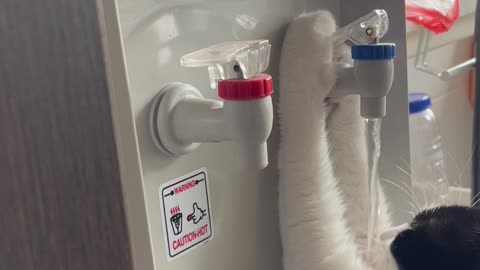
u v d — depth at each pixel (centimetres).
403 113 61
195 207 43
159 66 39
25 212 21
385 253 53
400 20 58
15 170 21
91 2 21
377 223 56
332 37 49
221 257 46
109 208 22
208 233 44
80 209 21
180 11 40
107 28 25
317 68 47
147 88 38
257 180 48
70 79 21
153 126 39
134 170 26
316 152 48
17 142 21
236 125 35
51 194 21
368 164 55
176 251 41
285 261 50
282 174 49
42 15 20
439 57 85
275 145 50
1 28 20
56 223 21
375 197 55
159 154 40
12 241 22
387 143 60
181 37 40
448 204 60
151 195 39
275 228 51
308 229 48
